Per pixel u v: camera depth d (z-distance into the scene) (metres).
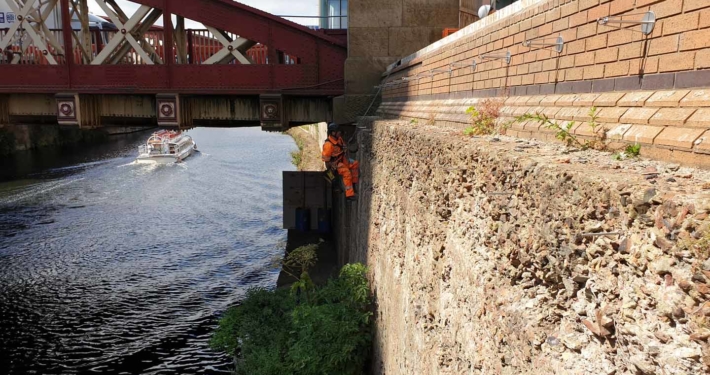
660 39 2.95
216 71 14.62
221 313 16.14
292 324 10.16
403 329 6.57
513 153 3.56
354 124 13.88
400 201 6.95
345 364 8.88
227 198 30.64
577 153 3.37
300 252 16.92
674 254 1.94
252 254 21.02
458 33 7.10
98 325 15.57
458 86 7.03
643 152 2.96
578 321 2.60
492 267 3.66
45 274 19.08
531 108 4.46
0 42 14.86
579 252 2.57
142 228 24.55
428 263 5.42
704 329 1.79
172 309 16.50
